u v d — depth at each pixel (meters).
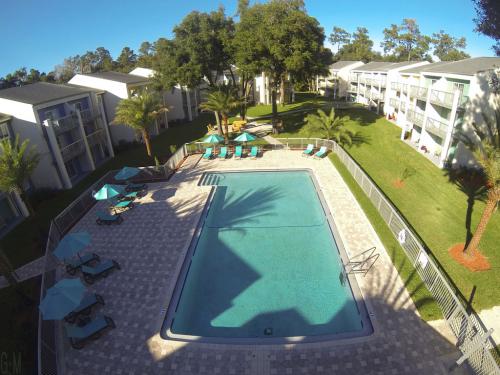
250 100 64.00
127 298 13.16
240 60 32.78
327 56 67.00
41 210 22.81
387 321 11.45
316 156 29.44
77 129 29.45
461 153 24.48
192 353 10.65
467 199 20.83
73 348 11.01
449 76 25.70
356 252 15.52
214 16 35.97
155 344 11.05
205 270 15.44
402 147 31.95
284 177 26.20
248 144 33.88
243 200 22.59
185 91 48.66
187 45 34.47
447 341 10.65
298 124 42.47
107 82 35.66
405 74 38.44
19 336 12.03
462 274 13.92
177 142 38.03
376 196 19.42
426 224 18.02
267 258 16.12
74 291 11.09
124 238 17.56
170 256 15.84
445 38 90.06
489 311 12.00
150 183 25.09
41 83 31.70
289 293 13.75
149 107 29.62
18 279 15.33
